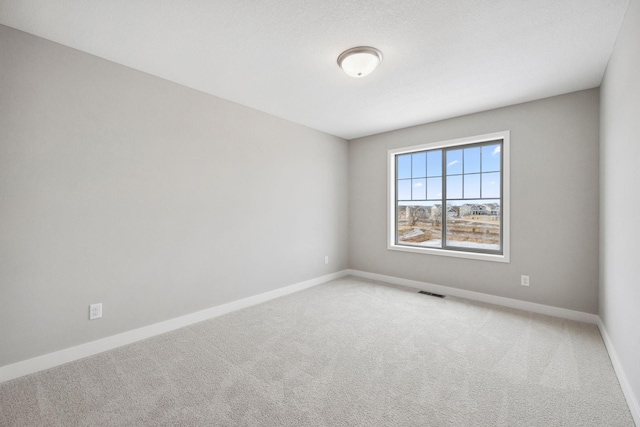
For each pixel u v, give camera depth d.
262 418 1.58
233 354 2.27
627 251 1.80
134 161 2.48
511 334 2.61
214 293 3.06
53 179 2.08
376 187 4.53
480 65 2.40
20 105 1.95
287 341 2.48
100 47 2.16
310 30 1.96
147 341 2.49
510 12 1.76
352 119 3.82
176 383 1.89
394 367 2.08
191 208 2.87
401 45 2.12
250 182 3.39
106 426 1.52
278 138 3.72
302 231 4.07
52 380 1.92
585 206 2.89
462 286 3.69
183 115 2.80
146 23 1.88
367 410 1.64
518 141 3.25
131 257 2.47
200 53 2.25
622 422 1.55
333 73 2.56
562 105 2.99
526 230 3.22
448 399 1.73
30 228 1.99
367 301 3.52
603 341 2.47
